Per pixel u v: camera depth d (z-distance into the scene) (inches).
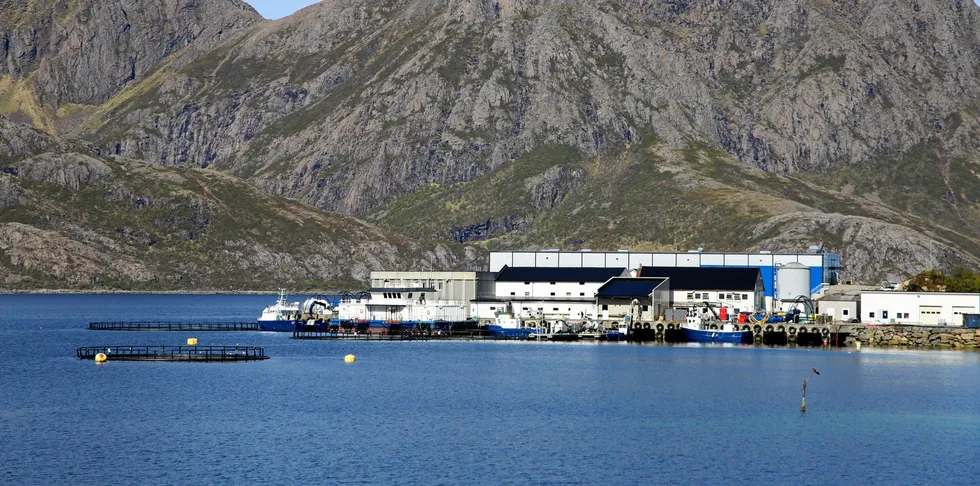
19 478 4232.3
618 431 5098.4
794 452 4677.7
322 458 4534.9
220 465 4416.8
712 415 5516.7
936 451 4694.9
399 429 5137.8
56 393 6205.7
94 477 4239.7
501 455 4606.3
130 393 6200.8
